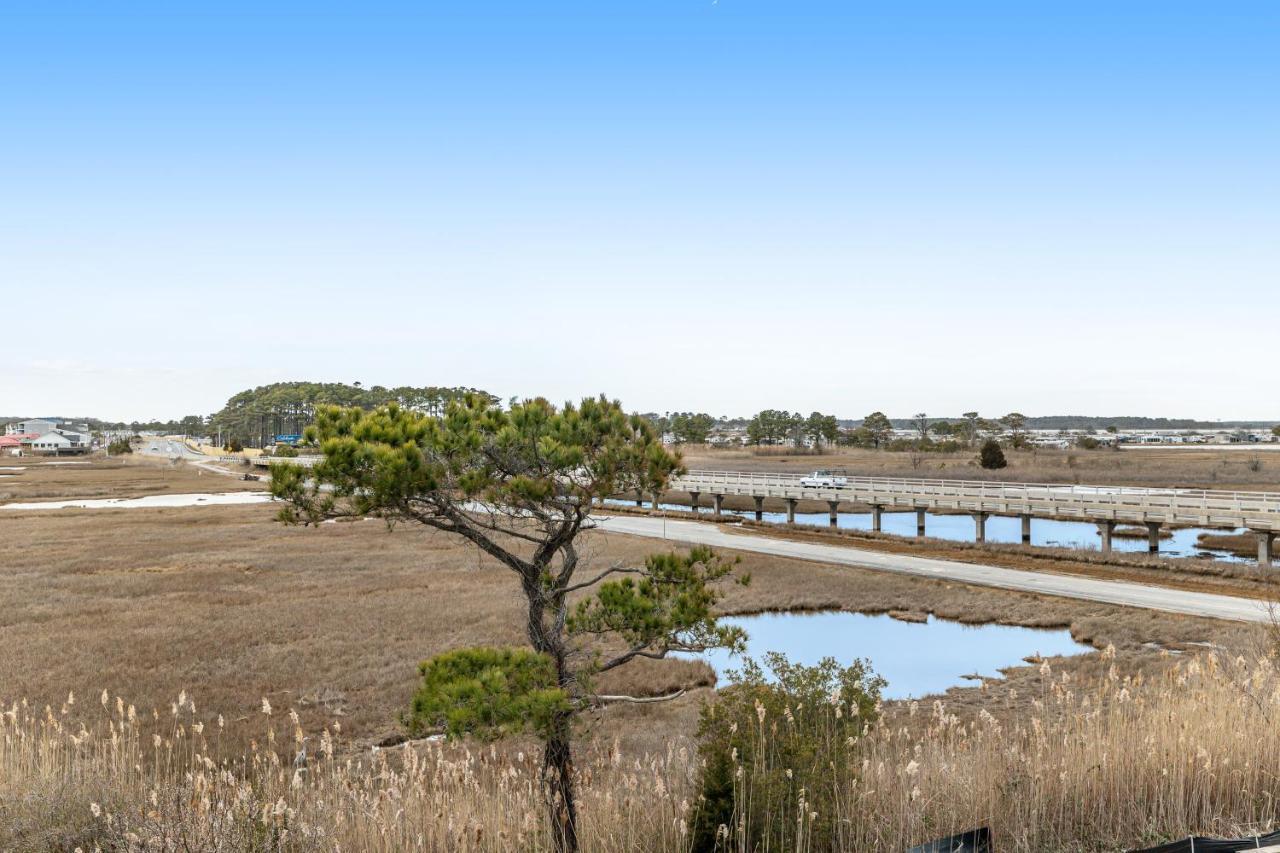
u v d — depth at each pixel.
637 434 7.69
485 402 7.61
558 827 6.88
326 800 8.10
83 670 19.53
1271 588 26.14
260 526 50.25
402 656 20.89
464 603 27.36
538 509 7.49
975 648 22.17
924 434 172.25
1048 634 23.44
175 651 21.30
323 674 19.38
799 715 7.20
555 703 6.29
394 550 40.19
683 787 8.18
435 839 7.31
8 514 58.22
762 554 36.78
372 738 15.32
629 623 7.71
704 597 7.87
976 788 7.30
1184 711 8.26
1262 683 8.99
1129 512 34.16
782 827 6.41
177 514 57.69
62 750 10.34
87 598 28.53
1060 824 6.94
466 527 7.43
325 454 6.92
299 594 29.22
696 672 19.92
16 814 7.87
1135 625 22.27
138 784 8.99
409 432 7.20
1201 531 46.53
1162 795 7.09
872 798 7.15
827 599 28.30
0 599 28.30
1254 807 7.11
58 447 185.62
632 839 6.95
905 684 18.83
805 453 142.88
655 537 42.44
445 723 6.59
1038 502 37.16
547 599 7.60
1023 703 16.19
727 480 54.91
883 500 44.31
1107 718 8.50
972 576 30.70
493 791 9.39
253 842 6.64
